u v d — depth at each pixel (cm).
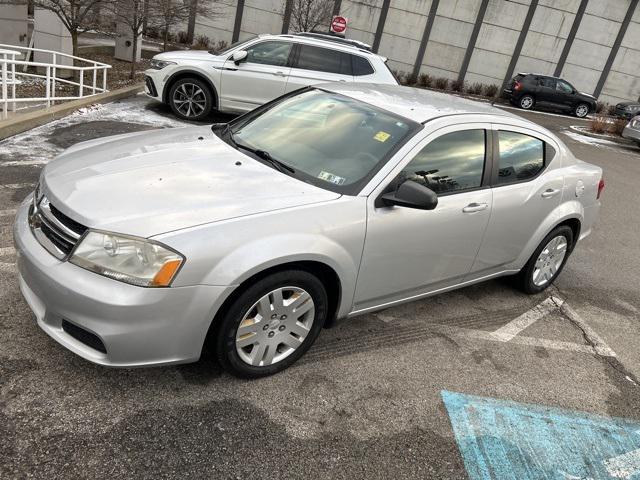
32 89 1059
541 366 369
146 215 255
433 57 2772
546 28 2744
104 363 250
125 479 226
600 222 770
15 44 1266
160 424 257
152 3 1295
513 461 276
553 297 482
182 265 245
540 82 2436
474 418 303
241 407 277
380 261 320
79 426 248
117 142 353
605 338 425
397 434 281
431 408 305
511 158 399
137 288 242
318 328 313
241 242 259
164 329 250
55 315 255
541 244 446
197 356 266
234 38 2652
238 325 274
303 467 249
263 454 252
